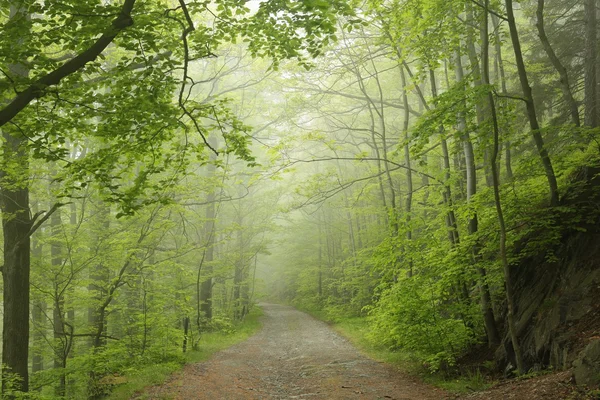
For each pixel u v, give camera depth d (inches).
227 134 341.4
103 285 564.7
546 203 385.1
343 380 414.9
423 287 431.5
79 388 506.3
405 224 476.1
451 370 398.0
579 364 242.2
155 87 293.3
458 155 625.9
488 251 415.5
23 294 423.8
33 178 409.1
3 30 243.6
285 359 576.4
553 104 625.6
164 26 303.4
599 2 547.2
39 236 543.8
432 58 466.9
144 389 388.2
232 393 380.8
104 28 248.2
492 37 404.2
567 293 319.6
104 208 579.2
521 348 339.9
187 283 734.5
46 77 238.4
